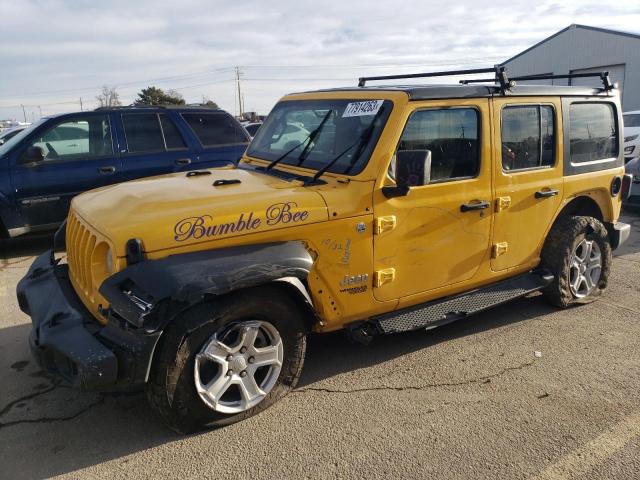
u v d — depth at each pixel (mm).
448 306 4098
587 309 5082
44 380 3742
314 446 3031
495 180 4129
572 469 2859
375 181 3459
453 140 3865
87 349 2762
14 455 2949
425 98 3666
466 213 3979
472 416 3338
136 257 2816
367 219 3447
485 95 4023
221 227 3004
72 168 7223
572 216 4965
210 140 8227
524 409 3418
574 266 5008
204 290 2760
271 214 3145
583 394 3596
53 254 4117
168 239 2881
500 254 4328
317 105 4152
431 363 4016
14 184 6891
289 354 3377
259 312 3148
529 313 4977
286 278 3078
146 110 7809
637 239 7762
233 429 3178
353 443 3062
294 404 3441
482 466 2881
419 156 3189
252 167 4289
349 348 4246
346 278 3463
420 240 3756
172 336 2838
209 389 3045
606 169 5102
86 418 3297
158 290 2689
